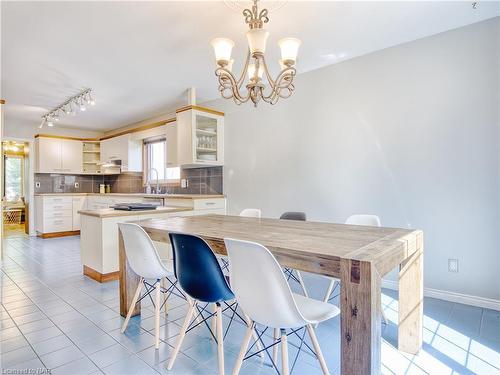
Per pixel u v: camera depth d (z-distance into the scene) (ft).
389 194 9.52
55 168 19.97
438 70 8.60
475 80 8.07
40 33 8.30
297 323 4.00
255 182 13.20
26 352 6.00
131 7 7.14
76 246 16.42
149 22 7.81
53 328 7.01
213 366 5.59
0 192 12.94
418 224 9.00
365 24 8.04
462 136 8.27
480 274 8.08
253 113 13.26
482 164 8.00
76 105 15.31
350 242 4.93
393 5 7.19
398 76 9.28
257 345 5.78
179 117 14.01
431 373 5.37
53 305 8.37
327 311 4.66
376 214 9.78
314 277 10.87
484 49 7.93
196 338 6.61
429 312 7.78
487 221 7.97
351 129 10.29
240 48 9.36
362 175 10.07
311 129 11.32
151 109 16.40
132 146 18.65
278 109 12.35
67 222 19.86
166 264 7.11
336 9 7.31
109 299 8.81
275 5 7.10
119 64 10.45
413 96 9.03
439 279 8.68
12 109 15.93
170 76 11.68
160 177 18.25
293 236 5.56
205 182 15.48
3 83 12.09
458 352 6.00
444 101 8.52
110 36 8.52
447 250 8.54
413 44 9.00
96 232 10.49
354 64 10.18
